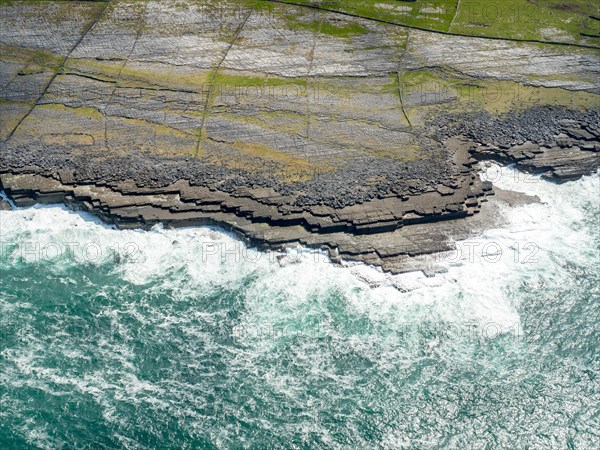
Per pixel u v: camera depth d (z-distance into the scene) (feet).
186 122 294.87
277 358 207.41
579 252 248.52
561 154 289.33
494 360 208.33
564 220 262.67
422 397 197.06
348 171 272.10
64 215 256.32
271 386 199.11
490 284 233.96
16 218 254.47
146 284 230.48
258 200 255.29
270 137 288.71
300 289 230.07
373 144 287.48
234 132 290.35
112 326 215.31
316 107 306.35
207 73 323.98
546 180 281.74
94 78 318.65
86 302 223.30
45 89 311.68
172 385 198.39
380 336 215.10
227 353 208.54
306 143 286.05
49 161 271.08
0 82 314.35
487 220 259.39
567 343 213.66
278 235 245.65
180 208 252.62
